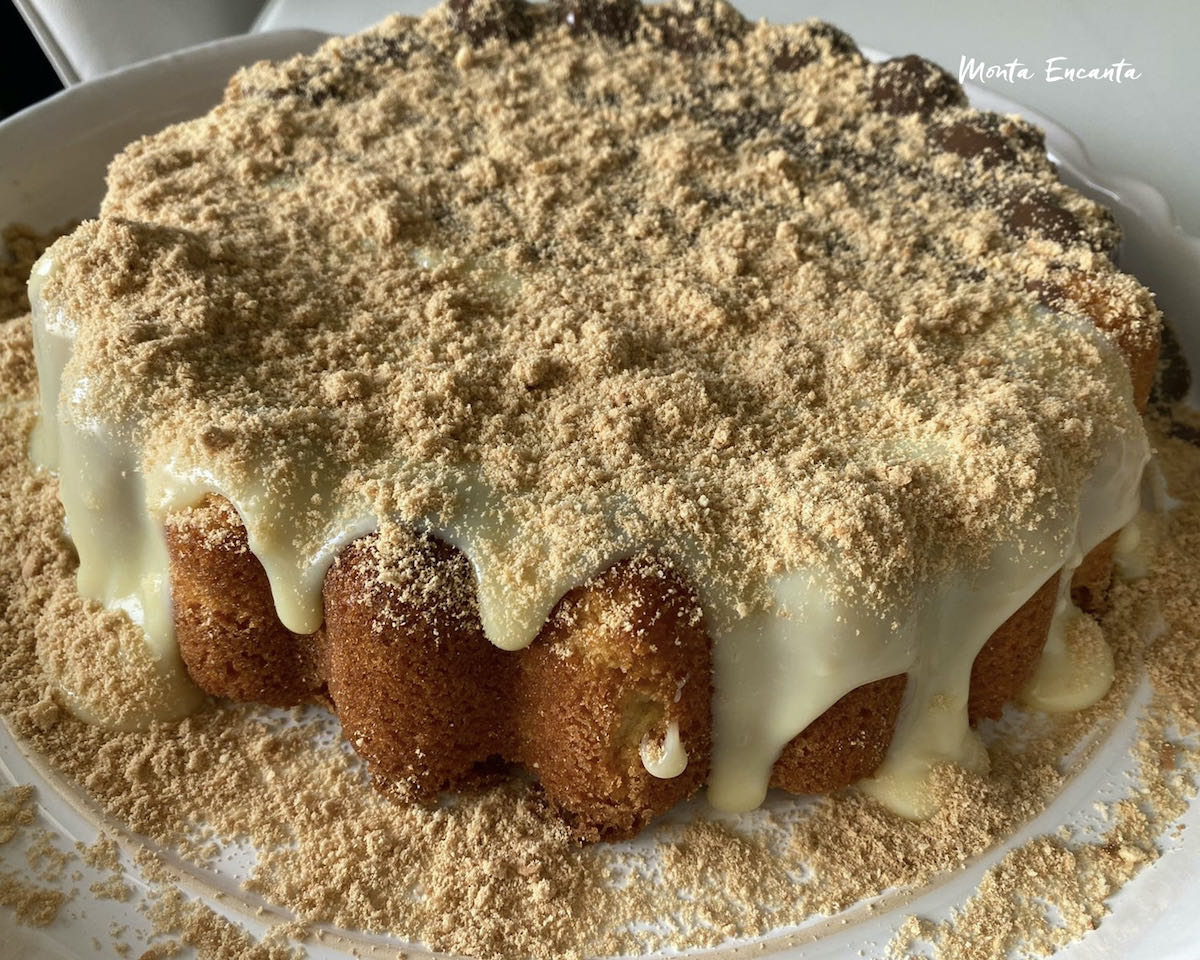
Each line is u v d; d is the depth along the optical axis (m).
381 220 0.25
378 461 0.20
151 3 0.40
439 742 0.20
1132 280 0.25
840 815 0.21
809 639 0.19
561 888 0.20
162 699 0.22
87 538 0.22
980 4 0.44
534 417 0.21
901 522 0.19
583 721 0.19
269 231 0.25
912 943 0.19
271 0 0.44
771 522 0.19
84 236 0.23
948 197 0.28
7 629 0.23
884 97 0.31
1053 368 0.23
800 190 0.28
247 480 0.19
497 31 0.32
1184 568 0.25
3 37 0.40
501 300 0.24
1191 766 0.22
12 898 0.19
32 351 0.27
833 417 0.21
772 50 0.32
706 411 0.21
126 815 0.21
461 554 0.19
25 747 0.21
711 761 0.21
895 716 0.21
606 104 0.30
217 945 0.19
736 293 0.24
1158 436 0.29
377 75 0.31
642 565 0.19
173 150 0.27
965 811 0.21
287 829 0.21
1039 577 0.20
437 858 0.20
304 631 0.20
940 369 0.23
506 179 0.27
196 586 0.21
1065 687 0.23
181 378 0.20
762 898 0.20
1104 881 0.20
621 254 0.25
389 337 0.22
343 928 0.19
